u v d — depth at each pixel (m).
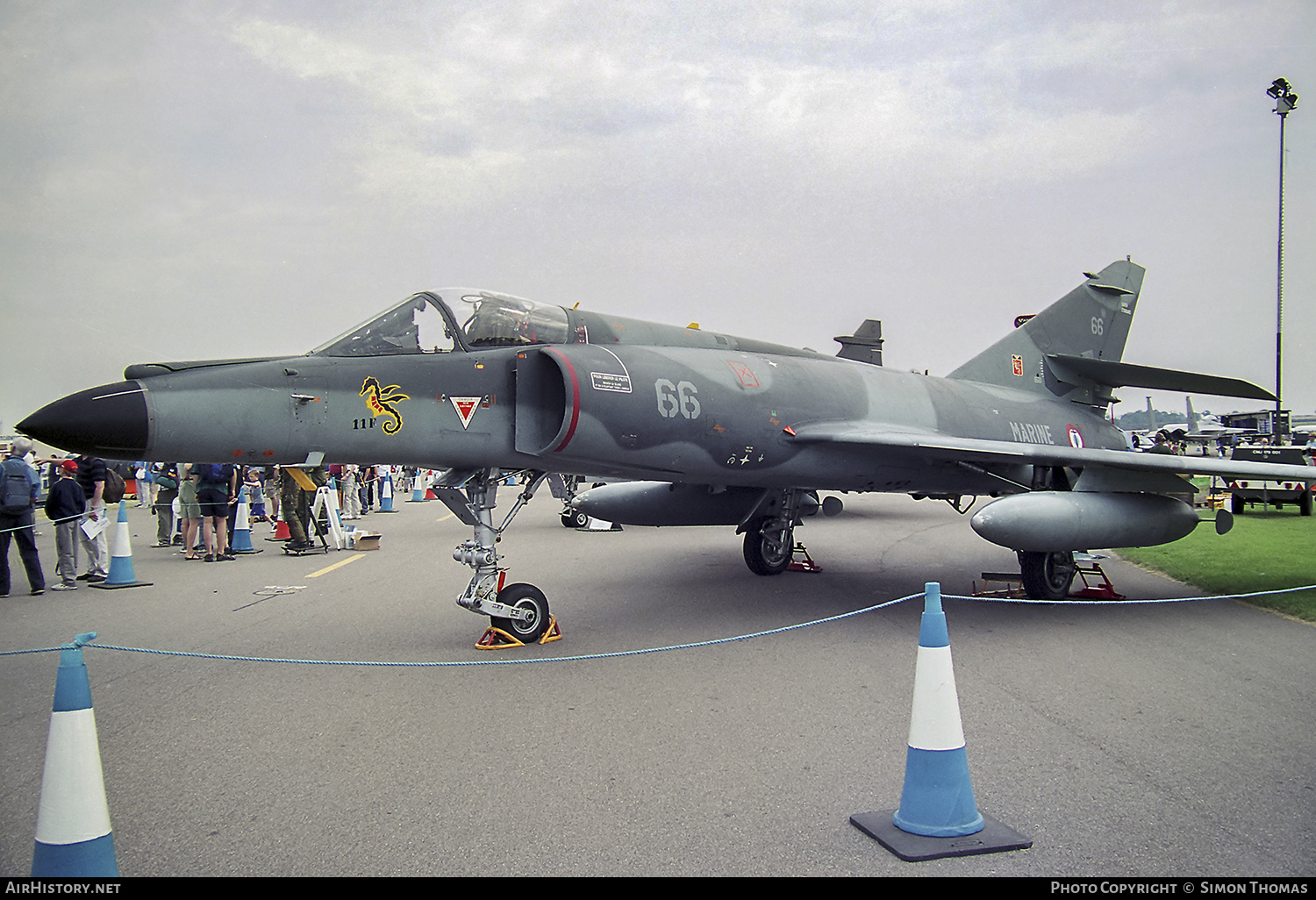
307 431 6.42
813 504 12.57
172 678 6.11
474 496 7.16
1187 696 5.54
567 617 8.13
